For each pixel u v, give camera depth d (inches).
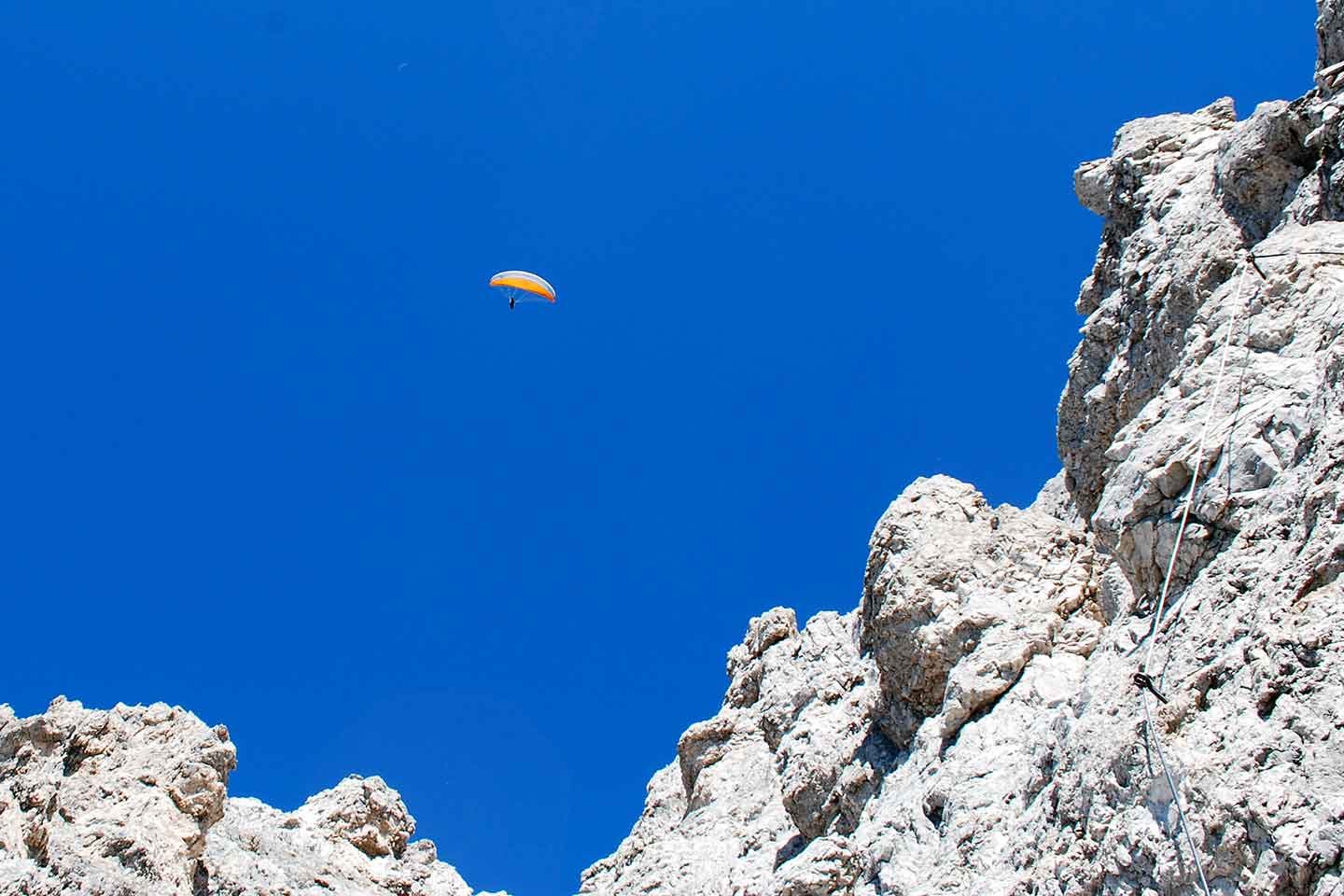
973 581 1455.5
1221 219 1405.0
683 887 1681.8
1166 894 826.8
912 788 1322.6
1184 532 1072.8
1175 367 1360.7
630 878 1798.7
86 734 1465.3
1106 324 1535.4
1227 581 959.0
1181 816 830.5
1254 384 1129.4
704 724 2160.4
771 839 1700.3
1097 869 888.3
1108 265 1659.7
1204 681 901.2
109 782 1424.7
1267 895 761.0
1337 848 746.8
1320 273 1202.6
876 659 1503.4
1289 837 764.6
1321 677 835.4
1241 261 1337.4
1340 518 910.4
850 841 1280.8
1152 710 911.7
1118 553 1139.9
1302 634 861.8
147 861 1301.7
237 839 1658.5
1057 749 1085.8
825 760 1531.7
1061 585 1428.4
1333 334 1111.6
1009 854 1094.4
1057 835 981.8
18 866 1239.5
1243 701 861.8
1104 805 916.6
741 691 2247.8
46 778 1400.1
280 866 1649.9
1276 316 1201.4
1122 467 1184.8
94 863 1274.6
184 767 1456.7
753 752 2049.7
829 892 1244.5
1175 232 1475.1
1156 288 1435.8
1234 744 839.1
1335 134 1305.4
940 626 1421.0
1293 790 787.4
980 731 1291.8
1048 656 1344.7
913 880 1182.9
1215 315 1274.6
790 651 2192.4
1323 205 1293.1
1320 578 893.8
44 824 1298.0
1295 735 816.3
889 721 1477.6
